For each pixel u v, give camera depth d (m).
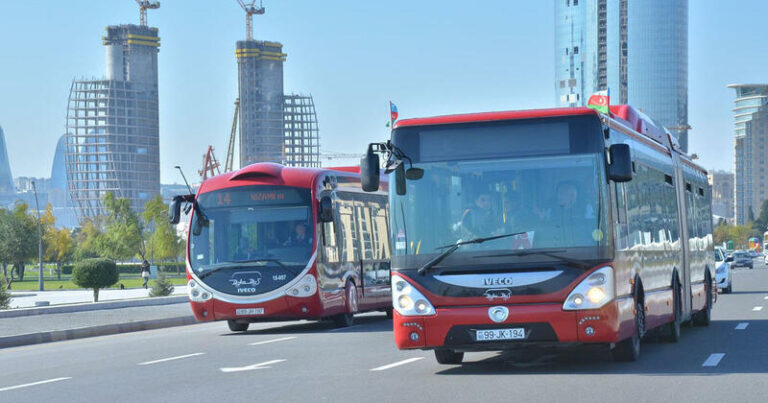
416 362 15.48
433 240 13.15
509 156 13.14
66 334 26.44
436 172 13.27
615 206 13.42
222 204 25.17
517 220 12.98
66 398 12.12
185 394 12.09
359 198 28.05
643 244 15.52
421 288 13.11
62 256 144.50
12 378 15.11
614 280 12.98
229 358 17.28
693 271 21.05
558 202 12.96
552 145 13.09
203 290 24.86
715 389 11.43
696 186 23.02
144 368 15.87
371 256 28.59
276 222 24.86
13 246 112.88
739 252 99.50
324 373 14.09
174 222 25.11
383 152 13.52
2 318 32.41
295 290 24.48
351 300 26.72
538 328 12.81
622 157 12.87
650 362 14.61
